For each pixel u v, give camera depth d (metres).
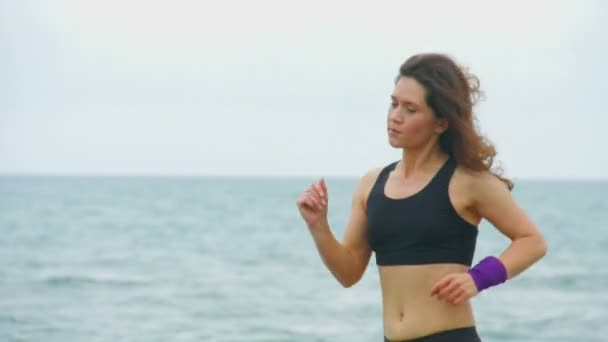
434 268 5.82
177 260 39.81
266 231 57.41
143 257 40.91
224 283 31.50
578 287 31.22
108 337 20.95
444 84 5.82
